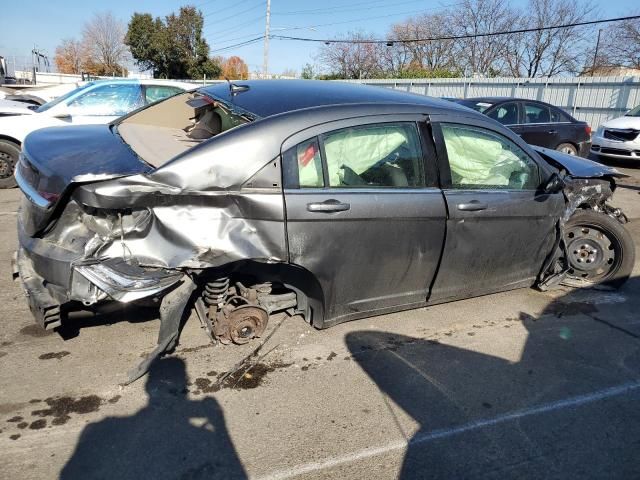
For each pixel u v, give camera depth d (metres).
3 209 6.13
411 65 46.38
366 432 2.61
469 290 3.77
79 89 7.58
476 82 21.61
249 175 2.73
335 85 3.70
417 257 3.34
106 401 2.69
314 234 2.91
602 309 4.21
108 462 2.29
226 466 2.32
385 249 3.19
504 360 3.37
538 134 10.48
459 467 2.42
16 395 2.68
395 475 2.34
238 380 2.95
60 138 3.23
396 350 3.39
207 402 2.75
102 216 2.57
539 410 2.88
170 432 2.51
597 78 17.64
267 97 3.29
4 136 7.06
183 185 2.61
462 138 3.49
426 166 3.30
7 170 7.23
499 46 43.91
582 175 4.39
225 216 2.71
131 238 2.59
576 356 3.47
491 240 3.63
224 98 3.43
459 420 2.75
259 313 3.20
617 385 3.16
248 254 2.74
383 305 3.43
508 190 3.67
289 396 2.85
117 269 2.53
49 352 3.09
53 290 2.62
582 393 3.06
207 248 2.65
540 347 3.56
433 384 3.05
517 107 10.44
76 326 3.37
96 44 59.38
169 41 41.41
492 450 2.54
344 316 3.32
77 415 2.57
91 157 2.78
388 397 2.90
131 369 2.96
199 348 3.24
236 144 2.73
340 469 2.36
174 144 3.20
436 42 45.84
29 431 2.44
